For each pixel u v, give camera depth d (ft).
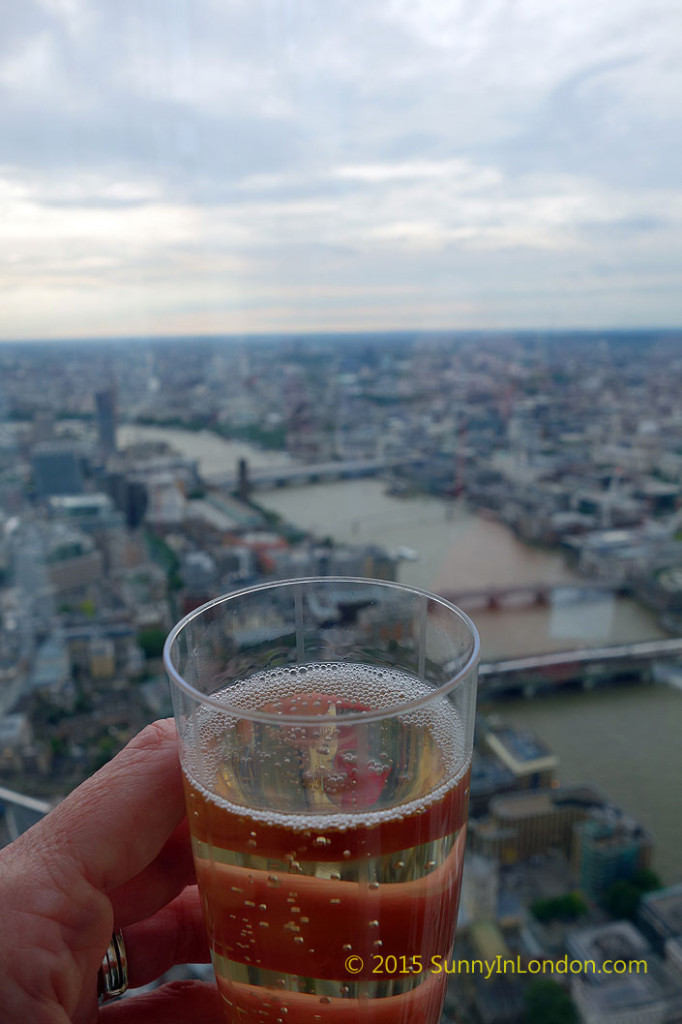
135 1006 1.44
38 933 1.13
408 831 0.91
